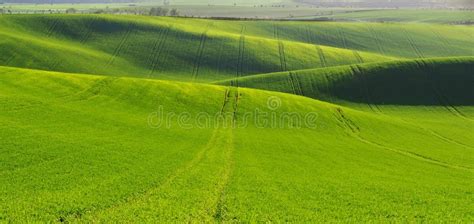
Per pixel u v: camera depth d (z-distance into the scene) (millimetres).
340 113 65750
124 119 49875
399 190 31312
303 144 48594
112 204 24297
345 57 134750
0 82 56438
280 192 28906
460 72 98625
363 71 101375
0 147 32656
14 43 111375
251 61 128500
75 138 38406
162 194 26719
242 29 166625
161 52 129875
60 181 27297
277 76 104250
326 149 47281
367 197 28859
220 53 132000
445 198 29625
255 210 24812
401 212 25812
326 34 170000
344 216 24703
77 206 23297
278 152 43594
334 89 96750
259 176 33094
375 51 158250
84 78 65625
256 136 50469
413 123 71188
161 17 162000
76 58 115500
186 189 28109
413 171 39906
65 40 131500
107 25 142750
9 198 23578
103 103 55688
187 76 118875
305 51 136750
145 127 48031
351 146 50375
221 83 103188
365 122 63625
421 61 103688
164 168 32906
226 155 40125
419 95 92438
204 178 31172
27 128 39281
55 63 109500
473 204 28328
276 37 163750
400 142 55500
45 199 23812
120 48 129875
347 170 37875
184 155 38250
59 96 55125
